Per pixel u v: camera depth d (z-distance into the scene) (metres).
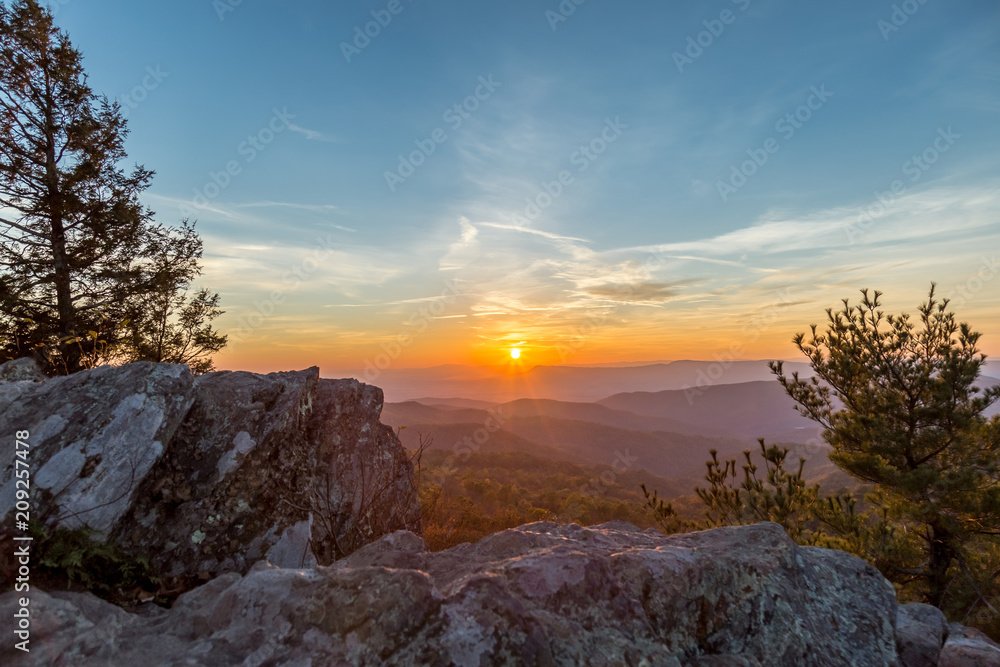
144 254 13.61
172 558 3.51
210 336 14.44
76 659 1.85
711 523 8.52
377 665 1.85
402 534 3.51
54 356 9.71
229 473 4.09
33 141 12.57
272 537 4.14
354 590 2.13
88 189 12.98
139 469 3.37
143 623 2.28
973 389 8.52
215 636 1.98
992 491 7.92
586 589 2.43
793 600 2.91
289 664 1.84
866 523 9.36
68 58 12.73
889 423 9.16
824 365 10.36
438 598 2.07
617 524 3.97
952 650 2.86
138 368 3.89
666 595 2.56
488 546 3.10
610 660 2.11
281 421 4.68
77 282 12.71
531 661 1.92
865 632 2.95
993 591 8.31
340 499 5.32
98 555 2.90
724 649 2.58
